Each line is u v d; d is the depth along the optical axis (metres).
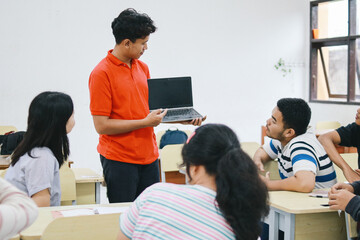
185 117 2.40
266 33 6.45
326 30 6.61
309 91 6.77
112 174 2.26
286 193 2.03
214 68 6.11
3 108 5.01
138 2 5.57
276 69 6.55
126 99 2.26
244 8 6.25
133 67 2.34
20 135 3.27
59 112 1.76
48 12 5.12
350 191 1.83
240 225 1.00
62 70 5.23
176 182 3.36
